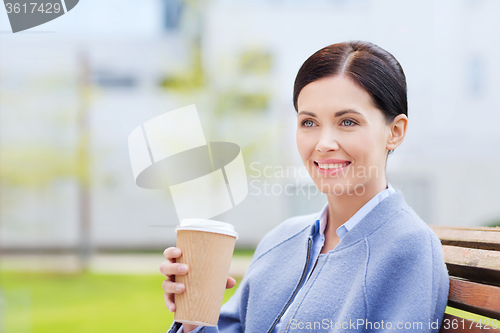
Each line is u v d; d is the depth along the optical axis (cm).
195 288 92
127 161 957
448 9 839
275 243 125
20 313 434
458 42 841
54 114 775
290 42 835
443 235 120
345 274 96
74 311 485
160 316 456
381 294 90
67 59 780
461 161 852
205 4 758
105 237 1021
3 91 758
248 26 771
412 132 858
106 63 892
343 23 839
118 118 889
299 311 98
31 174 802
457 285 93
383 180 103
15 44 747
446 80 846
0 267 837
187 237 93
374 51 99
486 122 847
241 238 934
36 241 991
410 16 847
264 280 117
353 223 102
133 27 899
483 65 841
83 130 799
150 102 870
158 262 882
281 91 755
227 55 761
